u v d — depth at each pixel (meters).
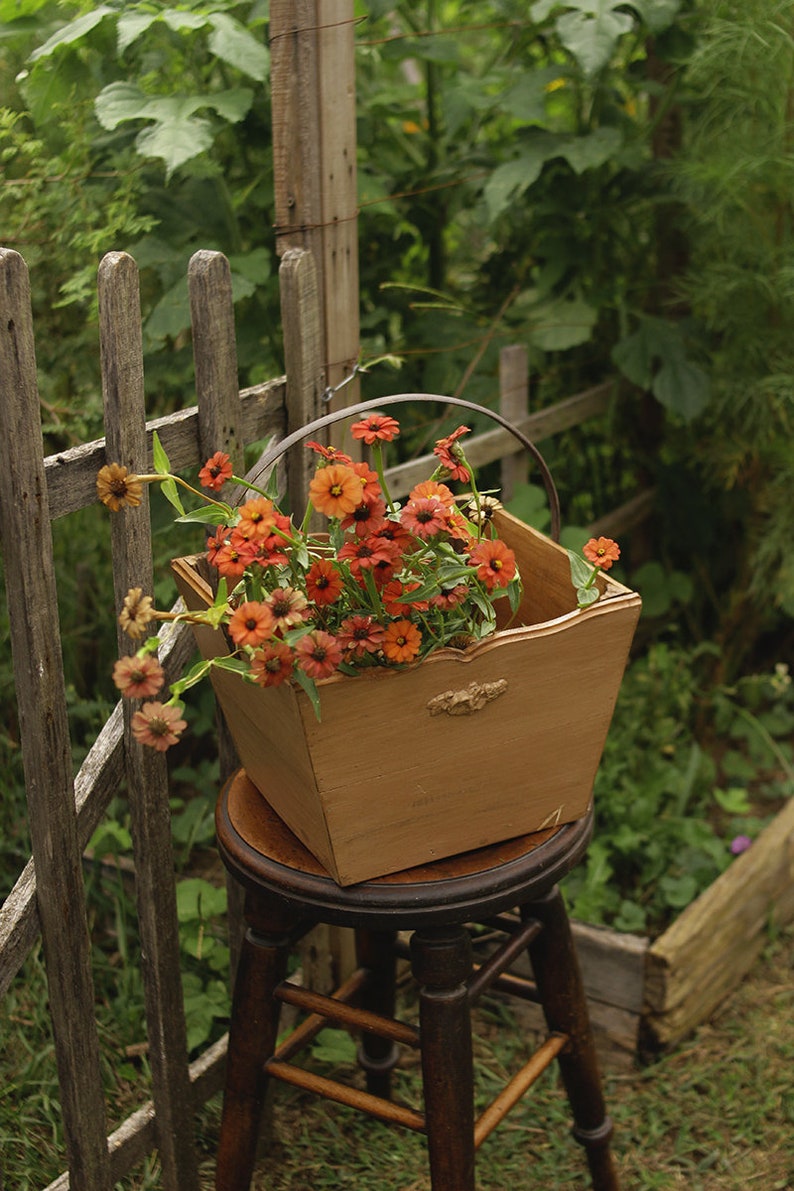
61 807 1.47
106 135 2.31
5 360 1.28
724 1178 1.98
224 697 1.51
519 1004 2.26
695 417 2.69
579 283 2.78
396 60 2.61
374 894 1.41
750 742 2.91
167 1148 1.76
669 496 2.98
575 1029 1.76
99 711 2.40
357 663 1.33
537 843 1.50
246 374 2.43
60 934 1.50
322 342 1.84
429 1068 1.52
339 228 1.81
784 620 3.26
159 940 1.66
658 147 2.85
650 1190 1.96
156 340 2.22
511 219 2.85
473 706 1.37
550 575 1.58
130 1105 1.94
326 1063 2.16
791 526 2.77
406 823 1.41
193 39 2.17
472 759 1.41
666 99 2.69
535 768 1.47
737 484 2.99
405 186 2.70
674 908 2.38
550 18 2.54
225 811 1.59
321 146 1.75
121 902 2.17
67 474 1.40
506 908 1.45
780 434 2.79
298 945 2.12
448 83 2.66
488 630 1.41
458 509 1.49
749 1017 2.29
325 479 1.27
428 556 1.42
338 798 1.34
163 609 2.17
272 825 1.55
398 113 2.67
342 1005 1.61
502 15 2.63
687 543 3.00
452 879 1.42
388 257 2.71
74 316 2.48
